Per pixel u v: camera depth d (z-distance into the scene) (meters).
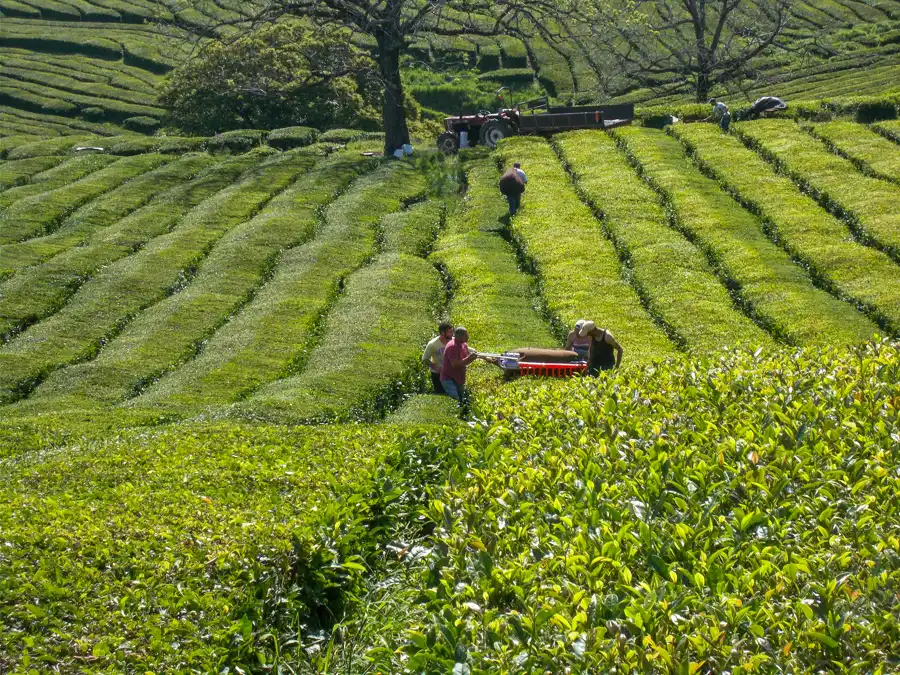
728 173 36.19
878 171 34.03
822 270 26.91
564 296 26.72
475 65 77.81
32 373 22.38
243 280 29.16
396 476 11.61
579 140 43.00
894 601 6.71
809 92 63.94
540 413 12.16
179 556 9.30
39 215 36.28
